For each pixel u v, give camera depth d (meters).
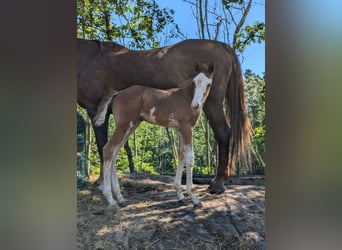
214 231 1.61
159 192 2.03
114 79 1.92
